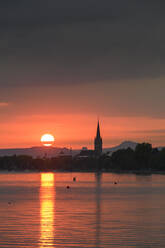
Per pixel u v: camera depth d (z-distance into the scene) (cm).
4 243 6650
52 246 6488
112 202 12444
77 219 8850
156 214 9550
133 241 6756
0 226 7975
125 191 17388
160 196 14588
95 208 10831
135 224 8181
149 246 6456
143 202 12356
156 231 7481
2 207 11244
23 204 12062
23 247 6444
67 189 19662
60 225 8088
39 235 7188
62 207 11138
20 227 7888
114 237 7038
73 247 6450
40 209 10700
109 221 8544
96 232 7412
